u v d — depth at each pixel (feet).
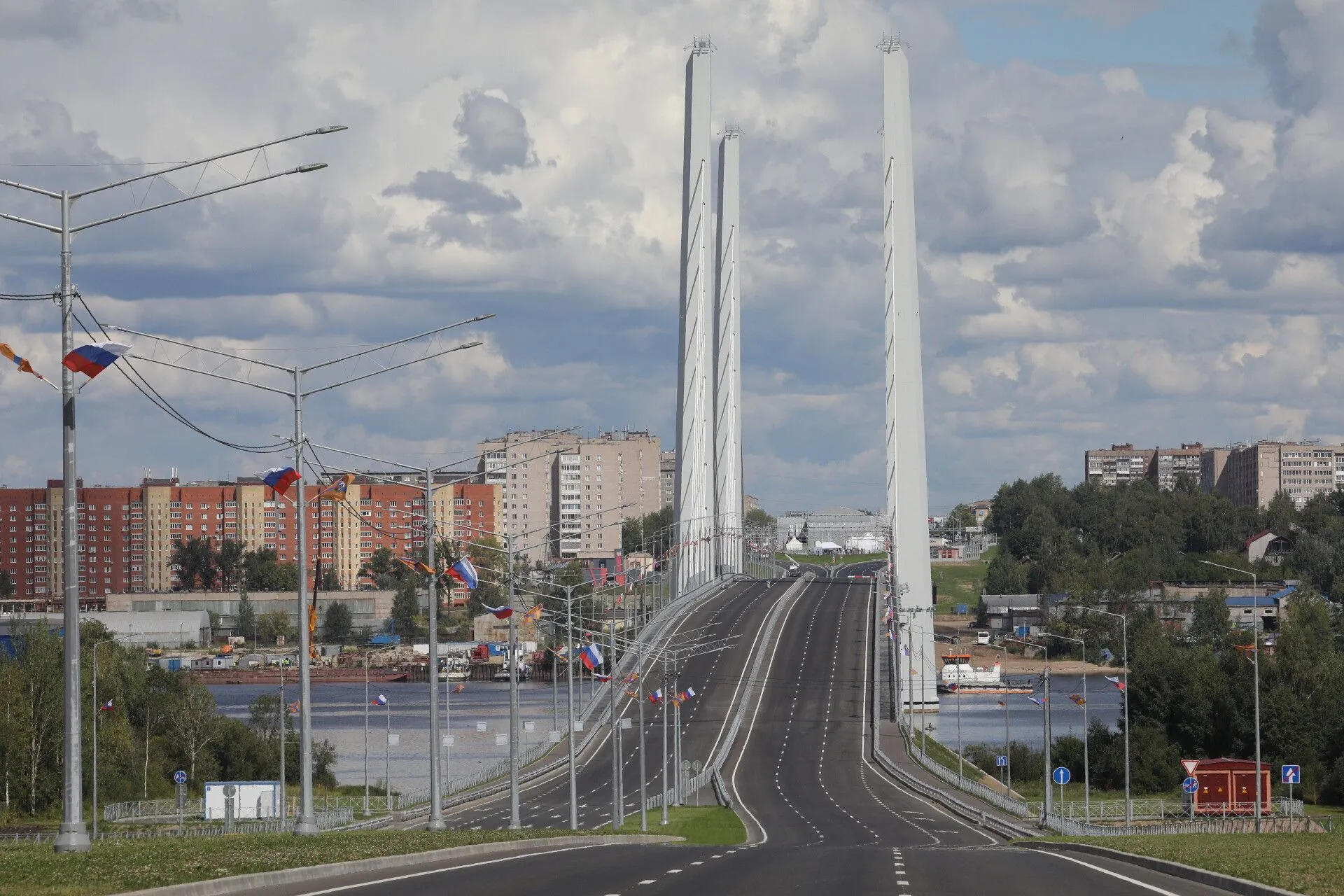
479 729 653.30
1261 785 495.00
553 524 327.06
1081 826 422.41
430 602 263.90
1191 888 153.79
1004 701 589.73
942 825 437.58
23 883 130.52
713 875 161.38
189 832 419.13
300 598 228.22
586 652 387.96
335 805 494.18
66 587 159.43
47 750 501.15
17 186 160.04
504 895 133.80
